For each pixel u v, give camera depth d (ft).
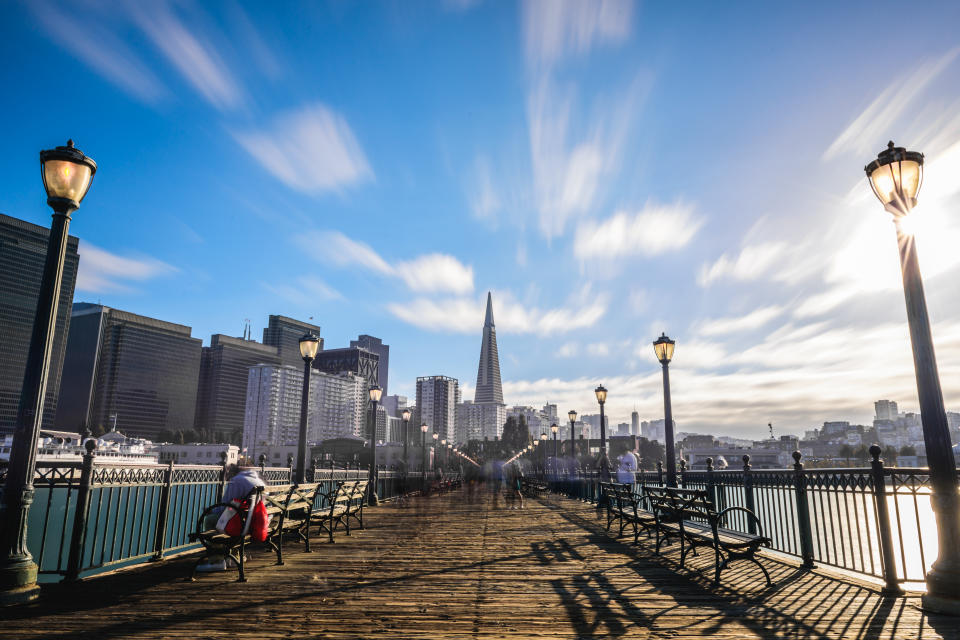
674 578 24.79
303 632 16.67
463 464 267.80
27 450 21.13
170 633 16.51
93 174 23.66
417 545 34.99
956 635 16.47
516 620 18.06
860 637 16.33
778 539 30.76
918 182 22.03
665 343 49.14
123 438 591.78
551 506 69.77
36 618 18.06
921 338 21.16
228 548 25.25
